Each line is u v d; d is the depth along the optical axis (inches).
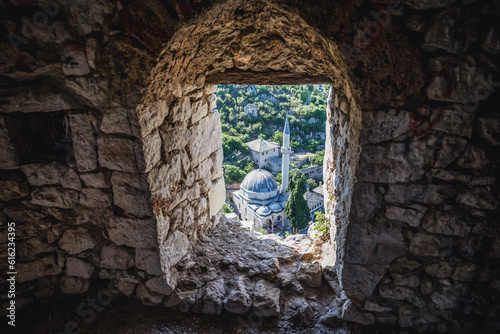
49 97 80.6
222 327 96.7
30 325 94.6
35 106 81.4
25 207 92.3
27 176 89.6
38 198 92.0
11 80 78.6
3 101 80.3
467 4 61.9
